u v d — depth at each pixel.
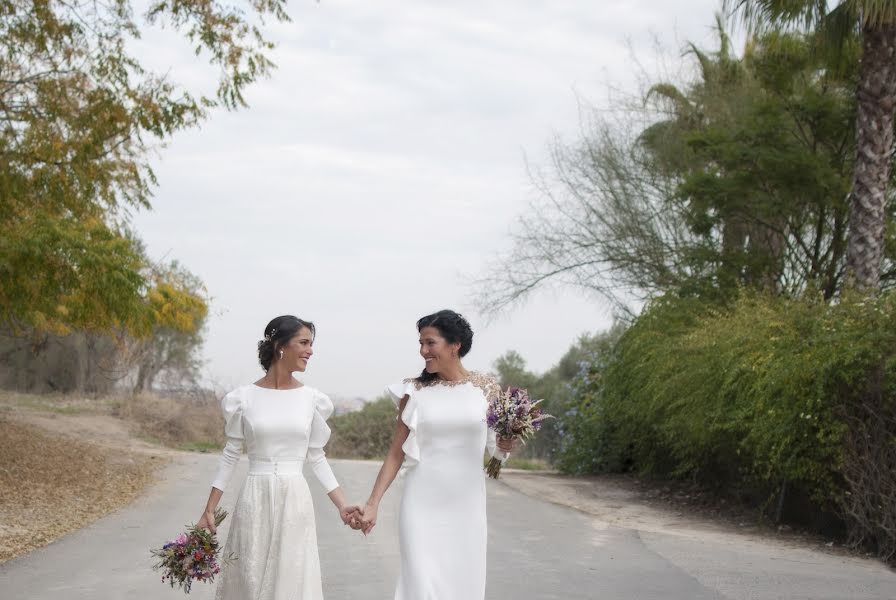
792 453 12.31
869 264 14.62
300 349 5.74
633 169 21.80
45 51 13.84
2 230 13.78
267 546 5.54
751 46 21.84
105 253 14.16
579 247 21.53
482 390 5.62
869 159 14.68
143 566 8.57
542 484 19.11
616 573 8.81
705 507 15.69
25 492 13.07
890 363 11.02
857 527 11.66
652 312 18.48
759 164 17.41
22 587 7.59
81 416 26.27
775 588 8.31
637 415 17.84
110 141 14.44
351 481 17.11
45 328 16.64
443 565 5.30
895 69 14.69
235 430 5.70
